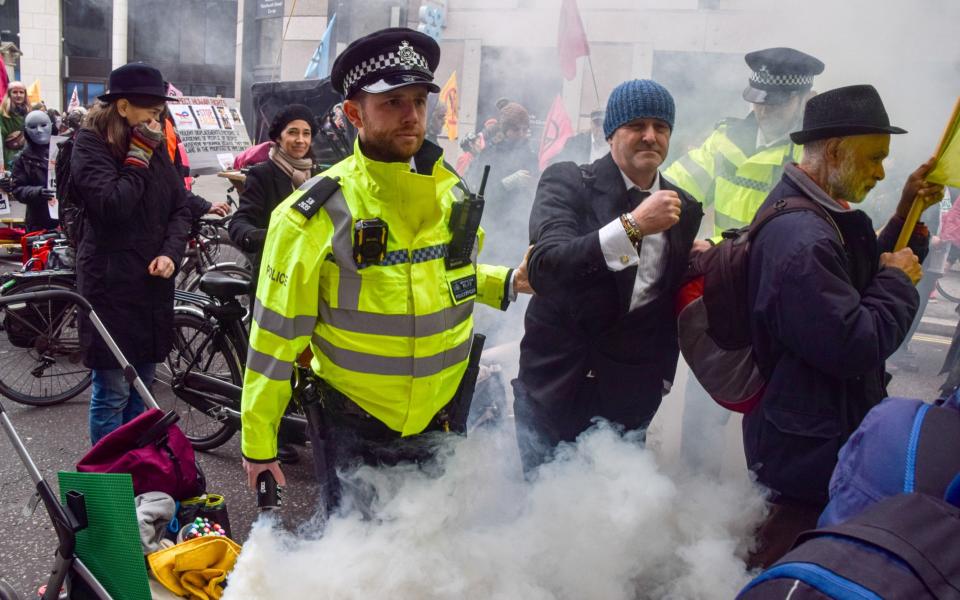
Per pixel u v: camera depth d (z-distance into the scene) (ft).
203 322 12.39
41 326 14.52
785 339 6.49
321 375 6.69
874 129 6.63
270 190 11.69
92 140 10.21
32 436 13.03
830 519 3.99
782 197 6.91
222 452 12.69
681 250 7.66
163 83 10.49
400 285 6.34
